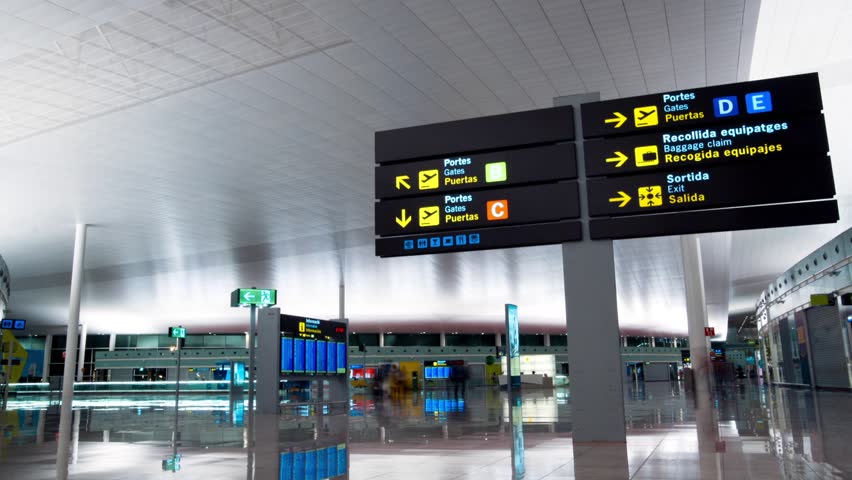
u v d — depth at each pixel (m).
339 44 14.55
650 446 9.50
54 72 15.52
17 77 15.66
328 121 18.69
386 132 11.78
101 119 18.08
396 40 14.33
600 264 10.56
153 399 40.50
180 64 15.34
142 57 14.98
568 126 10.90
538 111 11.07
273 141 20.03
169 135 19.33
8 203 25.80
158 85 16.33
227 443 11.34
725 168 10.09
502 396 35.41
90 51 14.67
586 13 13.24
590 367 10.43
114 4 12.44
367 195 25.84
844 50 16.47
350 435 12.52
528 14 13.26
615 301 10.45
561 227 10.70
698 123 10.28
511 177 11.02
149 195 25.12
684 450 8.96
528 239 10.80
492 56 15.13
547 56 15.16
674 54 15.12
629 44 14.62
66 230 30.55
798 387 35.88
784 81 10.07
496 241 10.97
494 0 12.70
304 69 15.66
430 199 11.41
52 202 25.78
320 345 26.91
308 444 10.98
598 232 10.52
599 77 16.34
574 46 14.68
